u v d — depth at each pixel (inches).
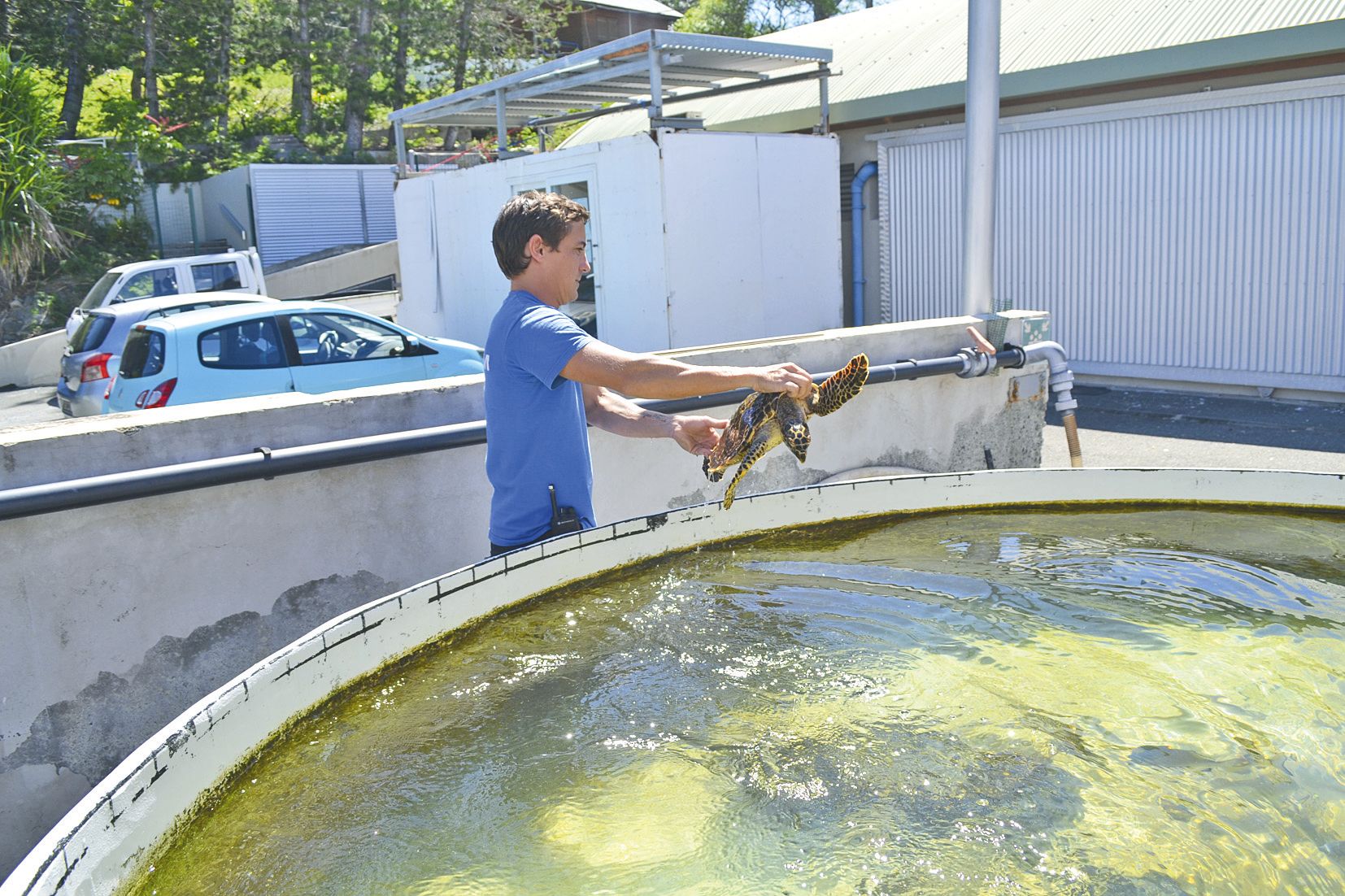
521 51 1422.2
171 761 71.2
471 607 103.9
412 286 517.7
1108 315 426.9
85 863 61.4
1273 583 110.6
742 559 123.3
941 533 131.7
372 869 67.2
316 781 78.2
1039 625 101.5
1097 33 413.1
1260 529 128.8
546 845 69.2
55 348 629.3
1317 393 372.8
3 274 699.4
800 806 72.5
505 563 106.9
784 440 101.0
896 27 547.5
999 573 116.7
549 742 82.9
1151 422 352.5
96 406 391.5
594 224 385.1
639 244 365.7
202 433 135.9
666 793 74.7
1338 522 130.6
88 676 128.3
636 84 424.2
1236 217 382.3
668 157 352.5
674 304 361.7
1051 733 81.0
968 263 252.2
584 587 114.3
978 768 76.5
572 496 114.6
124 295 553.0
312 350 319.0
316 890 65.2
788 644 99.2
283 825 72.6
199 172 1120.8
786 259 392.5
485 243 450.9
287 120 1450.5
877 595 111.0
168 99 1322.6
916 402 222.2
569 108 482.3
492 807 74.1
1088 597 108.7
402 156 513.7
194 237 945.5
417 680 94.3
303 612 146.3
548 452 112.6
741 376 98.7
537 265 112.1
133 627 131.2
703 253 366.9
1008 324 234.8
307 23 1296.8
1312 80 353.7
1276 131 367.2
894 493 138.9
